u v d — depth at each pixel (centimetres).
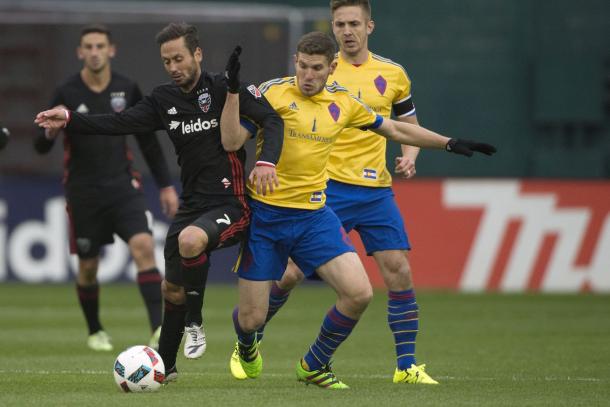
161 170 3659
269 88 2542
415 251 6125
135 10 6300
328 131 2530
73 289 6019
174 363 2600
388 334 4191
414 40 6950
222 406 2195
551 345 3762
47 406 2203
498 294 5888
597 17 6856
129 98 3769
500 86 6912
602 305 5341
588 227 5962
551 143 6875
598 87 6838
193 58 2466
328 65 2452
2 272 6244
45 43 6334
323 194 2553
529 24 6900
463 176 6862
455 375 2911
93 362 3216
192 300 2430
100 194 3619
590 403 2303
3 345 3741
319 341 2539
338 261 2495
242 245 2562
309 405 2217
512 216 6031
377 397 2359
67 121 2505
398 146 6650
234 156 2502
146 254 3600
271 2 6981
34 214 6206
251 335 2638
